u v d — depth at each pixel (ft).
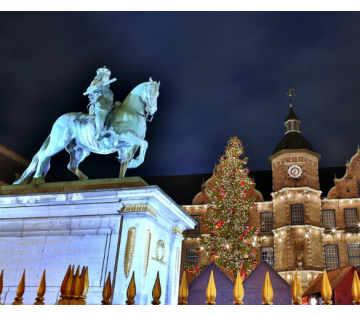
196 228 125.70
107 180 24.53
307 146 121.70
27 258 23.24
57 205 24.11
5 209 25.22
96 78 27.81
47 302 21.44
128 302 10.53
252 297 33.50
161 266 23.79
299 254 107.65
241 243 73.41
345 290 35.14
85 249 22.25
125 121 26.99
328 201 120.57
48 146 27.96
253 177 134.41
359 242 112.16
